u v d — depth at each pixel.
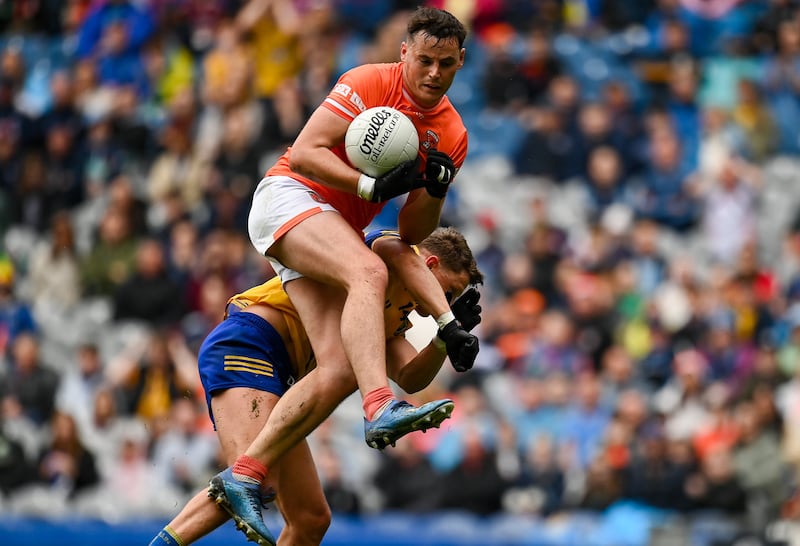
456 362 19.72
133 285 47.62
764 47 57.91
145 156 54.22
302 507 22.16
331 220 19.72
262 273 46.59
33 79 60.62
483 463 39.25
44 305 50.00
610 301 44.38
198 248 48.28
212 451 40.59
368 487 41.00
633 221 49.12
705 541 36.81
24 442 43.00
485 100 54.16
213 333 21.78
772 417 39.53
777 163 53.25
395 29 52.47
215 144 51.91
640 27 58.81
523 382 42.25
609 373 42.16
